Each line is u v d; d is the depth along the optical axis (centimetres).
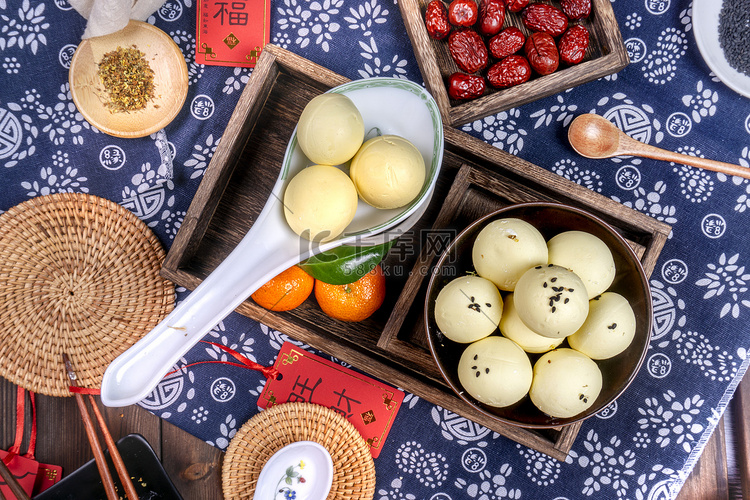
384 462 66
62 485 62
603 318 45
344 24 66
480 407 49
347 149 43
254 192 63
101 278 64
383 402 66
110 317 64
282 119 63
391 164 42
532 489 65
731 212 64
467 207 60
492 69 61
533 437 58
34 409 66
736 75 64
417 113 51
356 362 59
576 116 65
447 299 46
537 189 59
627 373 48
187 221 58
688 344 64
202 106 66
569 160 65
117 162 67
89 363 64
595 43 62
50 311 64
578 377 45
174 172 67
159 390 67
